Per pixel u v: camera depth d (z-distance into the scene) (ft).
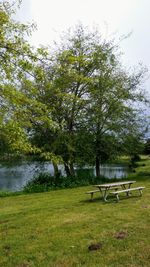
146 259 22.91
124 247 25.49
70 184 72.54
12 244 28.60
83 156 77.46
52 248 26.81
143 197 47.88
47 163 79.82
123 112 79.56
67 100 68.85
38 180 76.07
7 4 28.81
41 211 42.39
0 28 26.73
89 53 76.28
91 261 23.50
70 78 65.00
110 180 80.89
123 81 81.10
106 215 36.52
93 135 78.79
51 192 64.95
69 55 32.60
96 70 78.38
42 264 23.67
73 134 77.05
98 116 77.10
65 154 76.28
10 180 104.99
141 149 84.89
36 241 28.94
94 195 54.29
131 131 80.84
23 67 27.32
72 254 25.14
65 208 43.34
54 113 69.77
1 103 28.89
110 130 79.46
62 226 33.24
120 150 81.71
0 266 23.88
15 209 47.11
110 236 28.43
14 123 27.89
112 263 22.82
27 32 28.27
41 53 28.04
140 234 28.19
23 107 29.78
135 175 90.68
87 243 27.30
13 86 28.96
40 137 74.90
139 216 34.83
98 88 78.02
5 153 67.77
